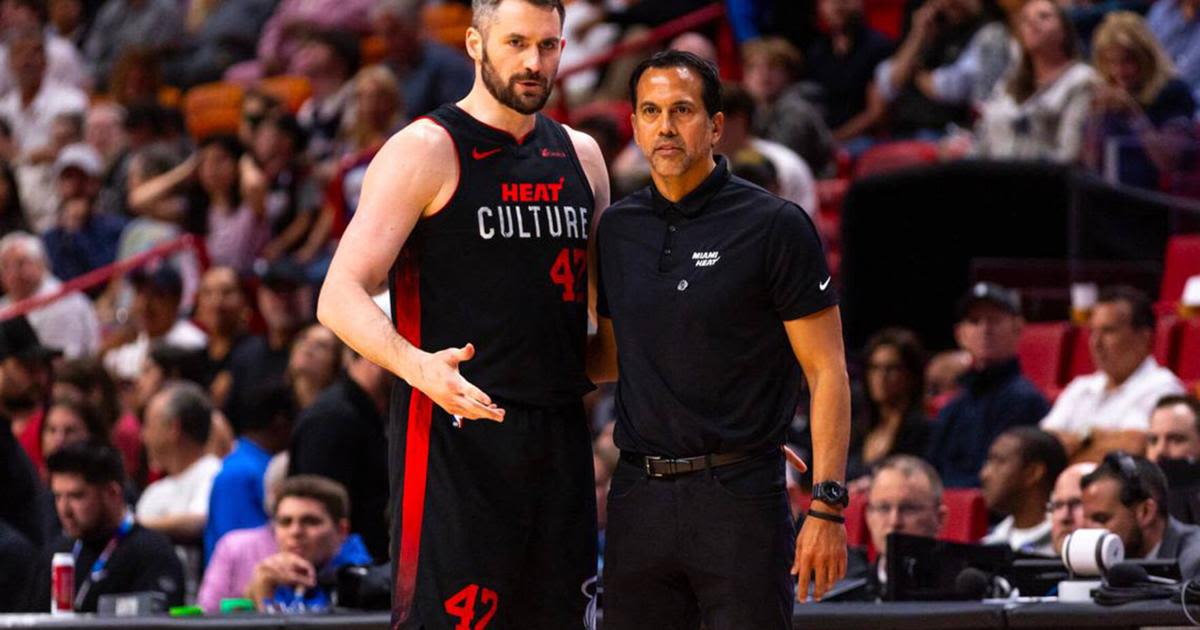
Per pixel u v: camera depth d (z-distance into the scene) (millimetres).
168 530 17781
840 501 9336
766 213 9414
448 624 9414
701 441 9359
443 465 9453
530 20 9359
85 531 15148
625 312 9547
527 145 9656
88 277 25375
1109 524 12359
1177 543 12469
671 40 27500
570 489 9625
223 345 22703
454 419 9469
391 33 27609
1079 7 24562
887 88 25453
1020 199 20078
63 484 15094
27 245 25438
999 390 17297
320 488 14570
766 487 9383
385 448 16266
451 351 8766
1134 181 20219
